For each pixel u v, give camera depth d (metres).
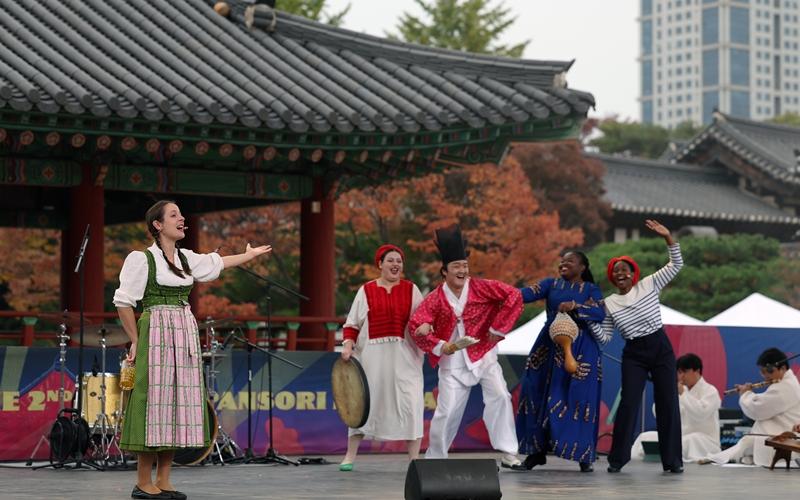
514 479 10.49
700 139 54.97
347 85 15.58
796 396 12.46
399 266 11.53
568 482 10.17
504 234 30.08
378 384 11.44
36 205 17.92
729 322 17.06
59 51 14.77
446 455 11.52
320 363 14.18
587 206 38.78
